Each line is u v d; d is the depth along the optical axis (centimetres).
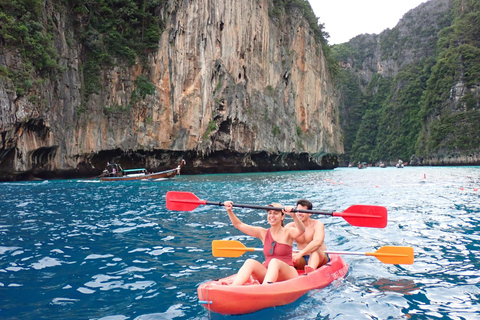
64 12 2931
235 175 3472
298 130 5072
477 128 7475
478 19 8469
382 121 11275
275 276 429
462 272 536
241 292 388
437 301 429
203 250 654
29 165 2598
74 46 2995
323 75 5950
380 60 13188
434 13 11994
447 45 9800
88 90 3092
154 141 3378
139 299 432
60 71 2772
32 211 1131
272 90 4525
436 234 794
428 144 8356
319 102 5725
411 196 1614
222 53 3756
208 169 3897
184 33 3534
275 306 411
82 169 3080
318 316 389
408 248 518
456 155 7706
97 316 385
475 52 7894
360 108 12631
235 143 3847
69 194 1659
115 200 1424
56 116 2767
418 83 10406
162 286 475
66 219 987
